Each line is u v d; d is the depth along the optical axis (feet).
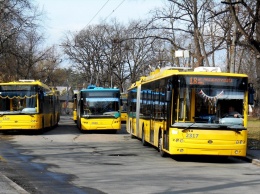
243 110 52.60
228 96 52.65
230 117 52.16
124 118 168.66
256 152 63.46
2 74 159.02
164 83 57.47
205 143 51.39
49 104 112.27
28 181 37.78
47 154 59.47
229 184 37.88
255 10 71.67
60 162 51.16
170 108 52.85
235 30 81.46
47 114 107.34
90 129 102.32
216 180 40.06
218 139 51.49
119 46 191.31
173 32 109.81
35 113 92.02
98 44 222.28
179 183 37.76
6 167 46.19
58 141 81.15
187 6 101.35
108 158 56.13
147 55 212.64
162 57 172.65
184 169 47.44
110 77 228.22
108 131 112.88
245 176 43.37
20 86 92.12
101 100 103.24
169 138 52.70
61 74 265.95
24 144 74.28
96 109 102.99
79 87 297.74
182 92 52.34
